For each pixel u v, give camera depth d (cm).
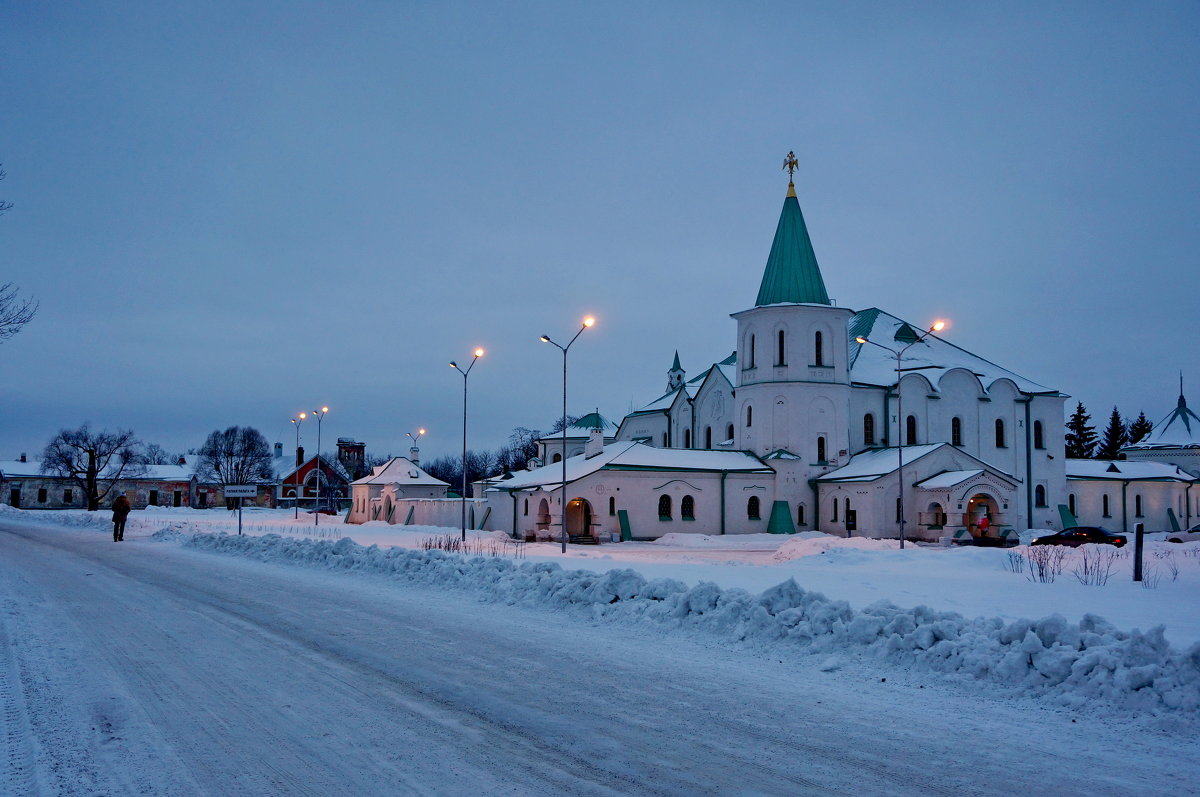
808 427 5988
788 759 780
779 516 5859
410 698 988
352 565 2545
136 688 1031
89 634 1406
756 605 1370
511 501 5831
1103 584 2134
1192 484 7462
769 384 6056
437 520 6969
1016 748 814
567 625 1512
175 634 1410
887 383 6306
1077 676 977
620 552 4297
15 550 3512
